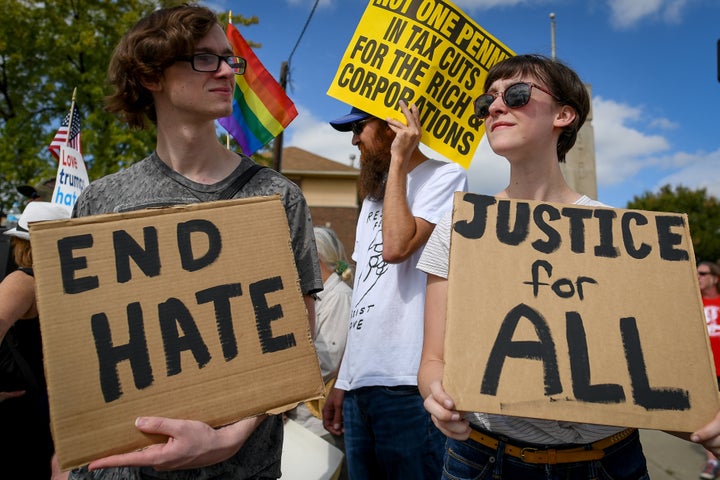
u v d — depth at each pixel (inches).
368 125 96.3
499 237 56.0
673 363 51.2
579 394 50.0
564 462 53.2
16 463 96.3
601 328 52.4
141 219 53.0
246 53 143.6
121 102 64.1
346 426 86.3
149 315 50.6
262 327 53.2
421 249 82.9
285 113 143.3
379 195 93.1
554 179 63.8
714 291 210.4
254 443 57.8
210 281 52.9
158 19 59.1
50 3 514.3
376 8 97.9
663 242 56.1
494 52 97.7
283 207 57.5
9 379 95.3
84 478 57.7
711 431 48.1
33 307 95.5
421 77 93.8
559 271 54.7
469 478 55.7
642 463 55.7
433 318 60.7
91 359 48.2
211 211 54.8
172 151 61.4
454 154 94.9
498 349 51.5
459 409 49.7
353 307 88.5
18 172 531.2
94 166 485.4
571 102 62.6
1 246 106.4
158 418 47.2
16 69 531.5
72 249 50.4
